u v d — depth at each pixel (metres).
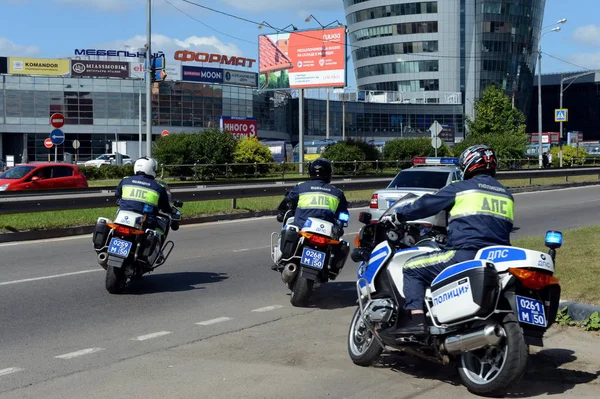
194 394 5.77
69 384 6.06
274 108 100.19
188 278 11.30
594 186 38.41
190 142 46.06
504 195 5.78
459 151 59.19
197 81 88.94
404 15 123.12
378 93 124.69
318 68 56.12
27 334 7.78
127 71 87.94
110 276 9.77
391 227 6.38
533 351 7.03
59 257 13.30
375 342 6.42
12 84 80.62
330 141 75.31
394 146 57.84
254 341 7.54
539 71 58.84
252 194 22.72
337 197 9.46
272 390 5.89
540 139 58.31
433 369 6.51
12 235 15.78
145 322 8.37
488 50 121.19
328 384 6.05
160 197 10.04
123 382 6.11
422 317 5.77
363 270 6.61
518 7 122.62
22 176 26.05
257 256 13.64
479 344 5.36
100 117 84.31
